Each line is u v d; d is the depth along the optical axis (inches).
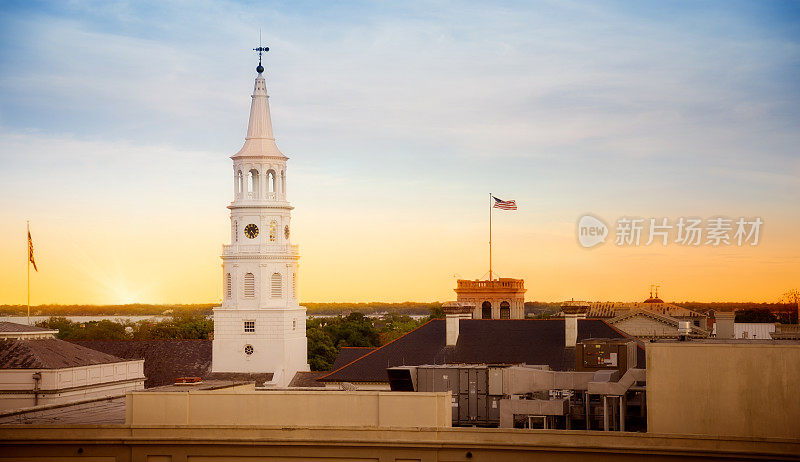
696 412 1990.7
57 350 5506.9
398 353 4414.4
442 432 2070.6
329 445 2102.6
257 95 6643.7
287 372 6486.2
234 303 6540.4
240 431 2132.1
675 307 7022.6
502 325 4434.1
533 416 2305.6
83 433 2159.2
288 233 6643.7
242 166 6609.3
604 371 2763.3
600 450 1990.7
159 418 2190.0
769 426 1958.7
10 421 2397.9
